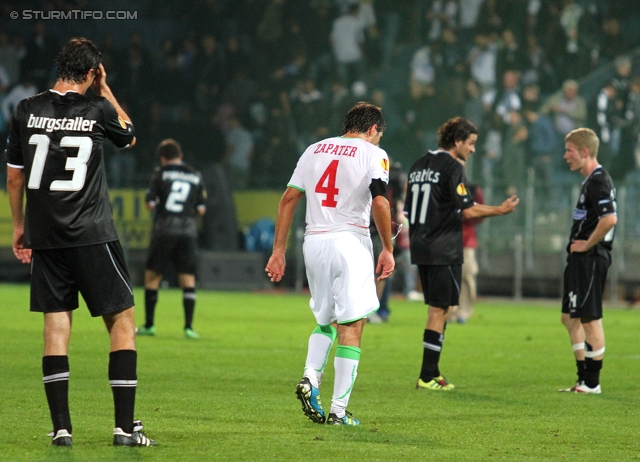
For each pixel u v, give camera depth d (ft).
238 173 302.04
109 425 63.93
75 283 56.29
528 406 79.41
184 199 139.13
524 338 148.36
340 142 66.18
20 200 57.00
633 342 143.64
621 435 65.62
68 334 56.85
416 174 91.35
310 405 65.98
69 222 54.54
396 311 206.80
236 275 276.00
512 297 266.98
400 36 320.50
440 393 86.84
